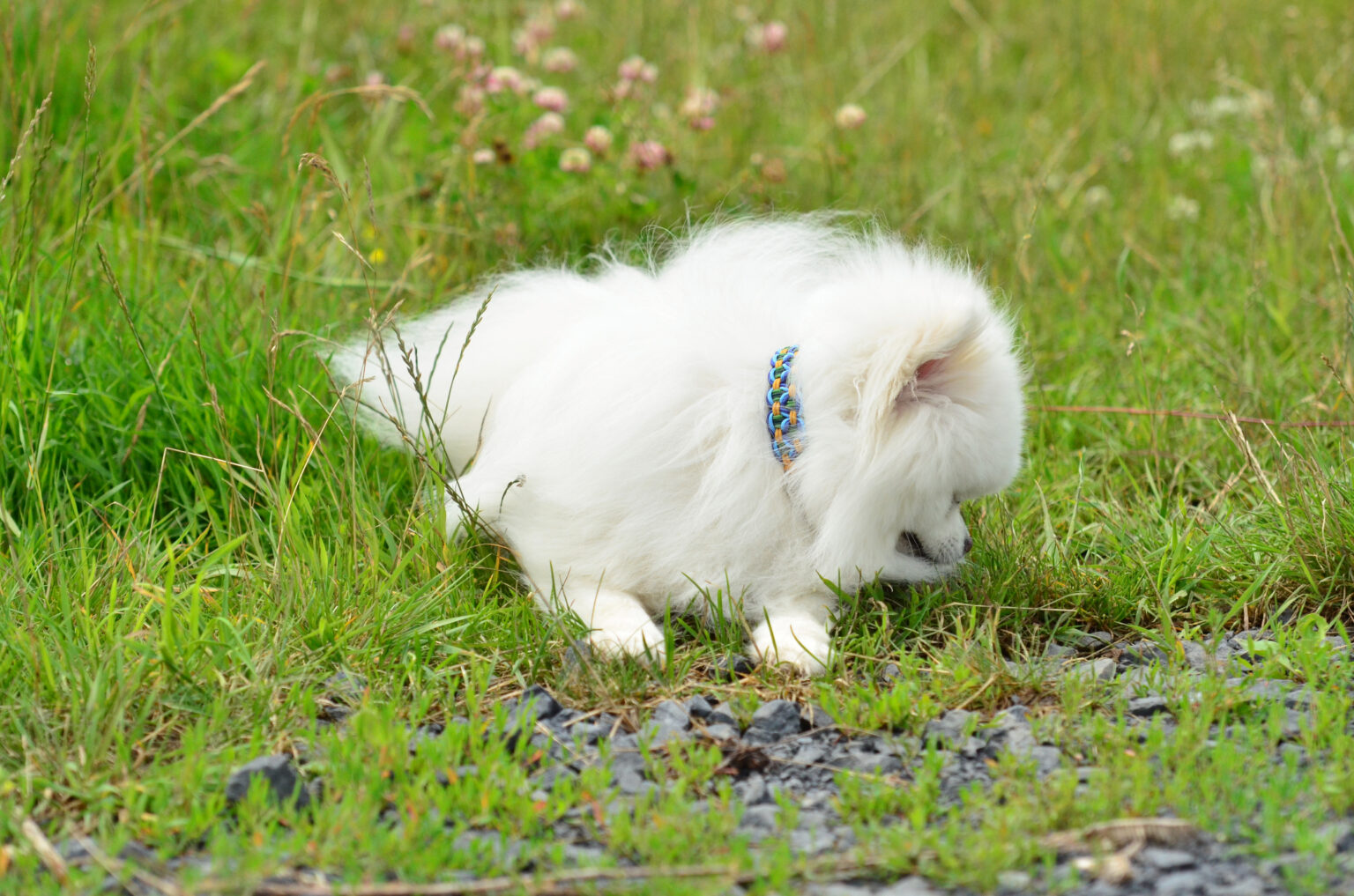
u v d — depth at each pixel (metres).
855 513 3.70
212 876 2.63
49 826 2.90
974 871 2.65
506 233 6.39
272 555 4.41
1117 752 3.16
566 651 3.81
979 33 11.19
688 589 3.94
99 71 7.20
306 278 5.88
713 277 4.30
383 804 3.00
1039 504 4.88
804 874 2.69
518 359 4.55
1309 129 8.16
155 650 3.49
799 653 3.75
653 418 3.82
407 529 4.30
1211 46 10.78
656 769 3.13
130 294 5.42
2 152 6.38
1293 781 2.97
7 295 4.98
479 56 7.61
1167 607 4.05
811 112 9.35
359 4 9.96
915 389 3.65
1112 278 7.14
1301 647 3.73
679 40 10.03
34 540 4.23
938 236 6.80
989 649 3.77
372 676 3.65
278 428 4.89
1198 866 2.69
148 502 4.65
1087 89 10.41
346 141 7.52
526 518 4.08
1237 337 6.30
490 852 2.75
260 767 2.98
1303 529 4.41
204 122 7.56
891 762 3.24
